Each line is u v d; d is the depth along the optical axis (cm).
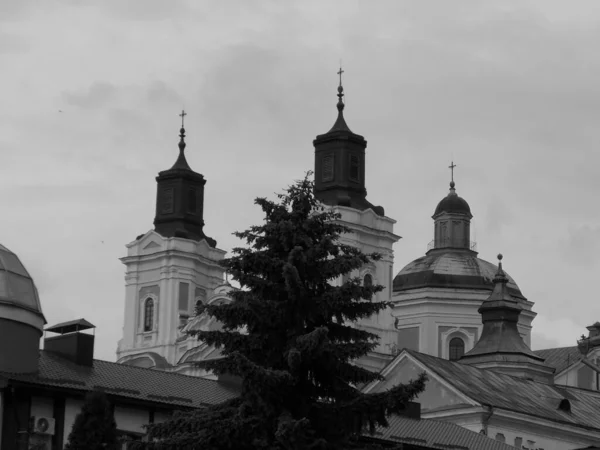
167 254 16300
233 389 7325
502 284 13888
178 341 15812
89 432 5700
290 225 5625
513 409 10681
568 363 15000
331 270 5581
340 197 15000
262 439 5384
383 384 10956
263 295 5597
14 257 6681
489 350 13412
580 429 11150
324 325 5600
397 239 15225
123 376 6894
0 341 6300
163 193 16800
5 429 6103
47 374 6469
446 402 10675
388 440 7525
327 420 5512
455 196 16762
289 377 5369
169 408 6625
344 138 15238
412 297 15875
